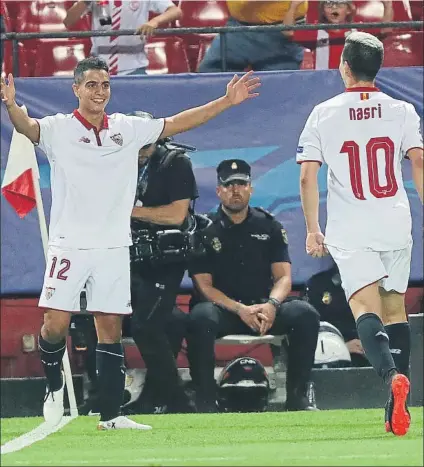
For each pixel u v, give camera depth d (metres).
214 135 33.78
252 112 33.84
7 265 33.38
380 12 38.53
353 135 20.88
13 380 30.95
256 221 30.98
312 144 21.08
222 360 33.59
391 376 19.73
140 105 33.78
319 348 31.20
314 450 17.55
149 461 16.14
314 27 33.94
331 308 32.34
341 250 20.80
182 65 37.56
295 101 33.84
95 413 30.25
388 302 21.81
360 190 20.80
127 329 30.97
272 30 33.81
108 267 22.67
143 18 35.84
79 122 22.27
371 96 21.02
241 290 30.80
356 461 15.34
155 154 29.81
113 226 22.56
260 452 17.44
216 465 15.24
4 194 30.31
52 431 24.20
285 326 29.92
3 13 38.09
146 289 29.78
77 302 22.64
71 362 32.12
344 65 21.27
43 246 30.48
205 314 29.75
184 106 33.81
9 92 21.59
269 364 33.69
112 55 35.91
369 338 20.14
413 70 33.97
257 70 35.59
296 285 33.75
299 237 33.69
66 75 37.09
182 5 39.09
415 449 17.25
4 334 33.53
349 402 30.69
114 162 22.41
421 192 20.94
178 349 30.28
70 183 22.28
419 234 33.66
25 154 30.31
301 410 29.67
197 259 30.77
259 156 33.81
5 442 22.05
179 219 29.64
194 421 26.41
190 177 30.00
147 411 30.00
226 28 34.12
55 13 38.59
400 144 21.00
